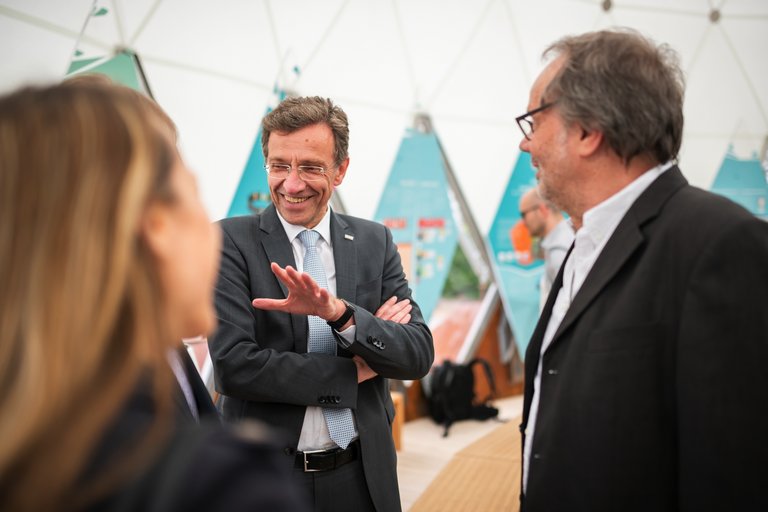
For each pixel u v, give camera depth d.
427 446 5.89
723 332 1.08
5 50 3.63
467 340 7.63
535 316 7.79
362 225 2.25
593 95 1.28
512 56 7.63
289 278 1.69
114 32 4.45
